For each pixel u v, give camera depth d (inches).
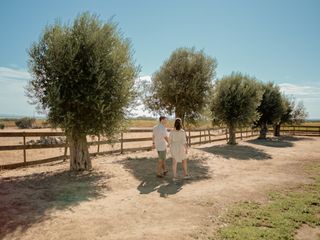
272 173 432.8
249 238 187.2
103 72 378.9
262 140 1122.7
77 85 370.0
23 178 349.7
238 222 219.3
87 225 207.3
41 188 302.7
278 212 243.4
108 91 383.6
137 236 189.9
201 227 208.5
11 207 238.4
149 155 593.0
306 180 380.2
